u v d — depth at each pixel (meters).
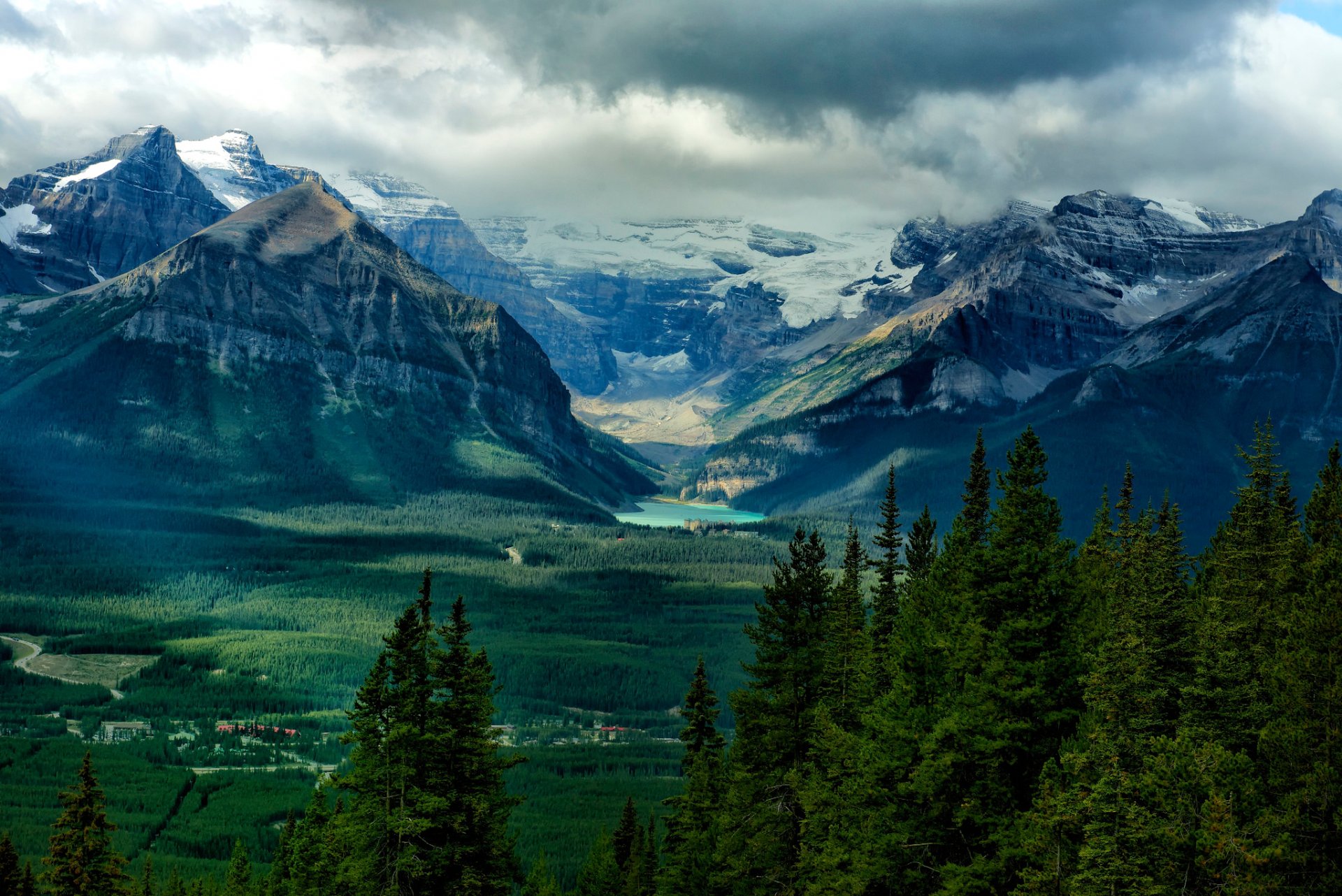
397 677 84.75
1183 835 68.88
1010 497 90.88
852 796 86.62
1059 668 83.62
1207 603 91.94
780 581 99.81
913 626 96.56
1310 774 68.06
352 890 83.69
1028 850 74.62
